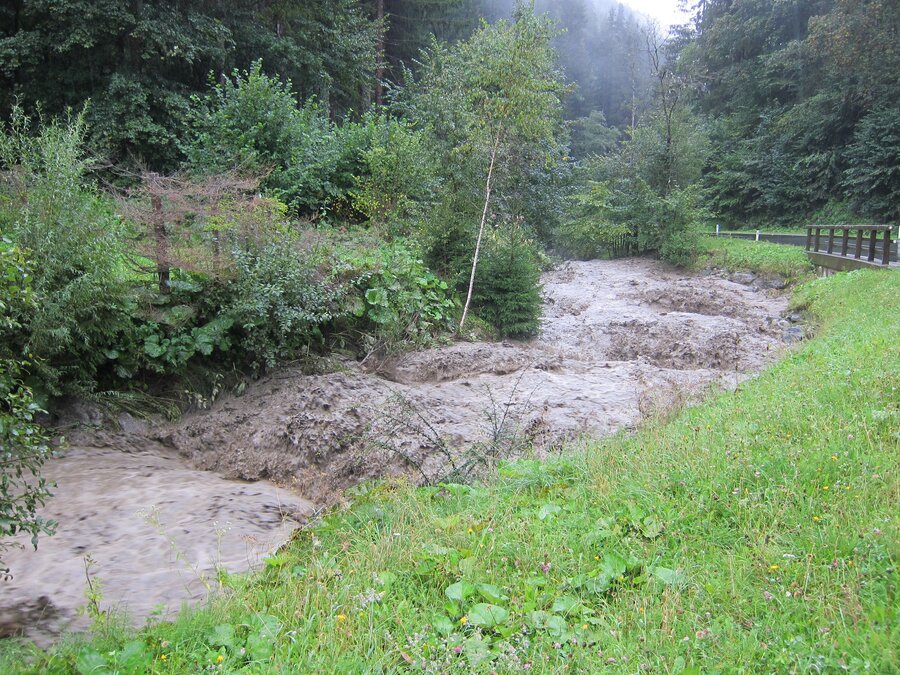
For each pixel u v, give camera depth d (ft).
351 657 9.96
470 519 14.87
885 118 109.19
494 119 47.42
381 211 49.37
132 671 9.74
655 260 97.81
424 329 37.19
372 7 103.86
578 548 12.92
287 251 31.27
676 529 13.03
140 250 29.14
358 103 94.32
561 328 50.57
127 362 27.61
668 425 20.84
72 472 22.22
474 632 10.36
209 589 13.00
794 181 128.77
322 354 32.71
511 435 22.48
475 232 45.93
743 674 8.75
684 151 102.53
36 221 24.56
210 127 54.13
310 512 20.34
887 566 10.56
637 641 9.82
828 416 16.96
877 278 50.72
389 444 23.30
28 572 14.85
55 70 56.39
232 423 27.20
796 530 12.15
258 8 72.69
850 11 107.34
